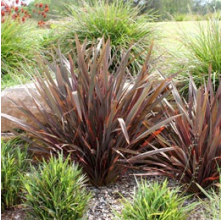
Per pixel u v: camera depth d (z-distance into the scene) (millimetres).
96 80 3098
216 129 3064
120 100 3418
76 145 3240
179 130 3293
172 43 5570
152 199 2467
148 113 3557
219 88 3271
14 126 3984
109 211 2891
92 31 5734
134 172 3484
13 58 5691
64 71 3402
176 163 3080
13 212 2959
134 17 6102
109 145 3121
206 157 3066
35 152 3643
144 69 3285
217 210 2701
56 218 2641
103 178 3240
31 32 6438
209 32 4719
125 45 5496
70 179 2721
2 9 7398
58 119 3330
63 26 6133
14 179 2930
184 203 2965
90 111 3092
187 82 4316
